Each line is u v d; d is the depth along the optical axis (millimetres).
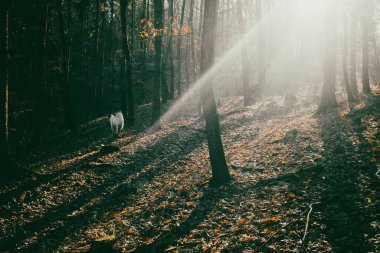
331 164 9023
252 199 8211
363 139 10289
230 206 8102
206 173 11305
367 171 8062
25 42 22328
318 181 8242
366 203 6535
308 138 12039
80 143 18922
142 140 17406
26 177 11250
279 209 7324
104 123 25391
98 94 29250
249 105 24828
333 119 13852
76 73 36062
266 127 16703
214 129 9805
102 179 11648
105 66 42156
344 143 10406
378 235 5461
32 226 8273
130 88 23172
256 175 9992
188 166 12719
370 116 12695
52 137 21391
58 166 13250
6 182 10781
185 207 8625
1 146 11203
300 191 7898
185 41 33000
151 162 13625
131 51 25297
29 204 9422
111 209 9266
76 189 10641
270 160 10992
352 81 22609
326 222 6234
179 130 19562
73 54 36406
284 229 6336
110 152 14867
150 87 40656
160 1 19922
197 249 6402
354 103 16484
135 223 8148
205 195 9125
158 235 7328
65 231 8039
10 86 23281
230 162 11883
